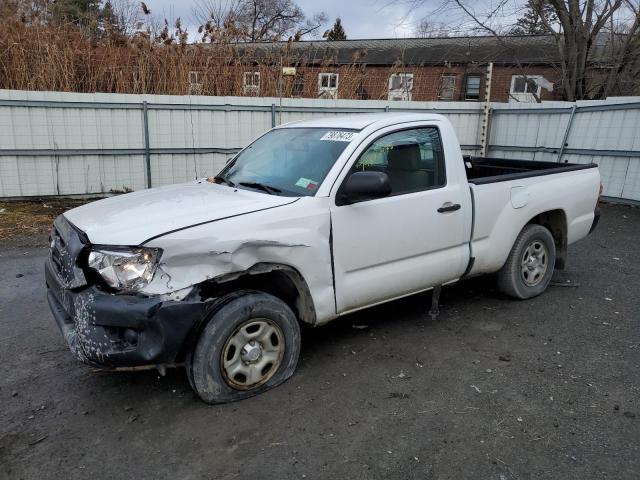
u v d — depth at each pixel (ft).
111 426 9.86
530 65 61.82
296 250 10.82
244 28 42.19
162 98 34.06
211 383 10.19
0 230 25.85
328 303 11.58
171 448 9.21
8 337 13.76
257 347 10.71
